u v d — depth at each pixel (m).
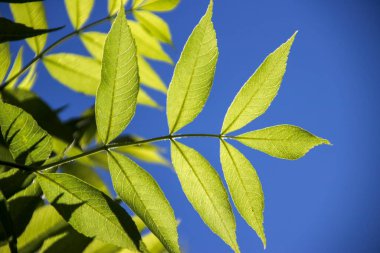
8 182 0.63
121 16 0.63
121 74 0.64
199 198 0.67
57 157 0.65
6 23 0.64
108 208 0.64
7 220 0.60
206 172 0.67
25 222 0.65
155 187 0.65
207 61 0.67
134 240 0.63
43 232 0.69
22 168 0.63
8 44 0.71
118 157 0.65
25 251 0.68
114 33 0.63
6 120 0.63
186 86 0.67
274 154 0.69
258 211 0.68
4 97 0.79
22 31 0.64
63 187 0.64
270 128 0.70
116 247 0.71
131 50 0.63
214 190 0.67
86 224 0.63
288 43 0.68
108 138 0.65
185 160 0.67
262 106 0.69
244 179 0.68
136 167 0.65
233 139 0.69
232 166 0.69
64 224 0.70
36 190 0.66
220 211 0.67
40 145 0.64
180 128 0.68
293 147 0.69
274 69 0.69
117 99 0.64
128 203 0.64
